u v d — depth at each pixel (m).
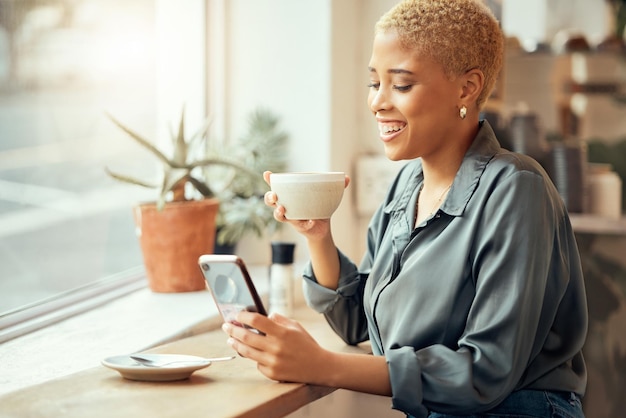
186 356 1.61
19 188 2.07
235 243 2.76
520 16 3.29
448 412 1.48
